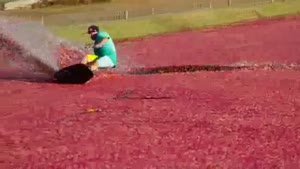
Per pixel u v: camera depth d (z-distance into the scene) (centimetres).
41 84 1300
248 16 3753
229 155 696
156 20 3400
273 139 782
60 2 4312
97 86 1273
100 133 793
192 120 893
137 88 1244
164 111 964
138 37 3045
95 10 3919
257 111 988
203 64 1975
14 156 672
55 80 1355
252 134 807
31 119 881
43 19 3231
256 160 675
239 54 2269
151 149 714
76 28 3008
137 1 4416
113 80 1373
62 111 949
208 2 4203
